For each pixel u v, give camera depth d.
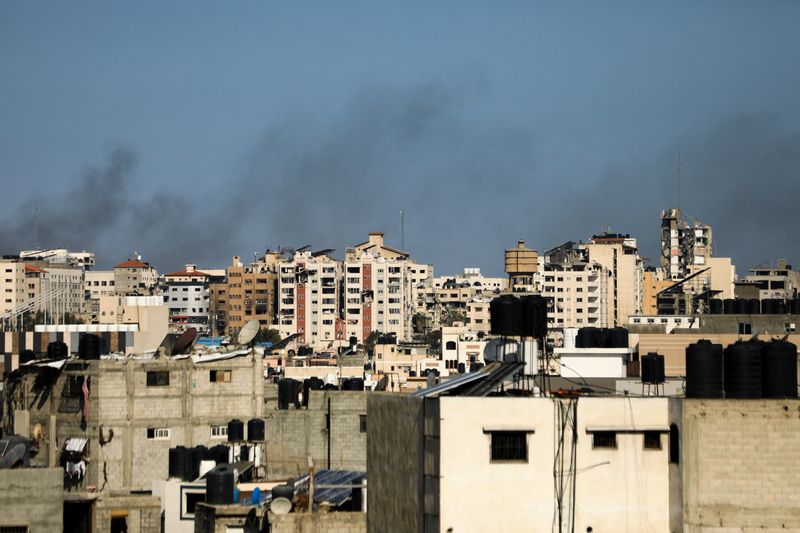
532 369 140.38
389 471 134.75
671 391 193.75
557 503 123.62
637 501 124.50
